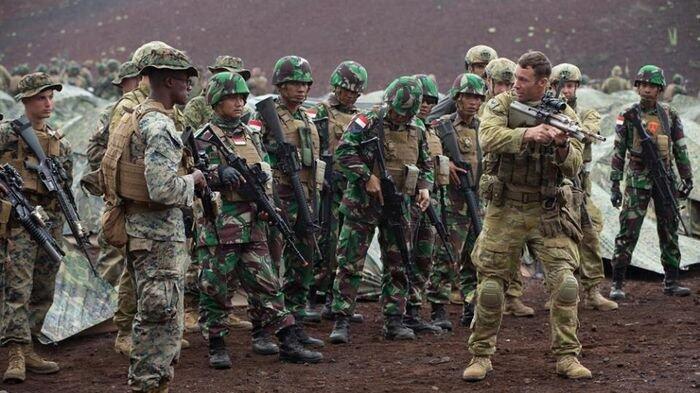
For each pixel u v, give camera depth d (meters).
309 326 9.77
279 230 8.16
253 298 8.16
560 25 44.19
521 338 9.05
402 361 8.12
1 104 18.30
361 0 47.72
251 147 8.15
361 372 7.79
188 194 6.30
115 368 8.24
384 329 9.18
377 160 8.77
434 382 7.37
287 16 46.31
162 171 6.18
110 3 49.44
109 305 9.65
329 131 9.66
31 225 7.33
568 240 7.25
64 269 9.79
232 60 10.12
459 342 8.93
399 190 8.85
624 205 11.24
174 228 6.45
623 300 11.20
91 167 8.79
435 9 46.38
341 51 42.47
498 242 7.20
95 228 12.17
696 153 14.84
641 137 11.10
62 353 8.91
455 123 9.91
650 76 11.11
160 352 6.44
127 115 6.47
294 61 9.16
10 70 41.50
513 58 41.22
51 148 8.29
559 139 6.74
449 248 9.40
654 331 9.15
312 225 8.91
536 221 7.16
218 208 6.86
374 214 8.86
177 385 7.50
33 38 45.28
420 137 8.98
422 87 9.35
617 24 44.16
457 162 9.67
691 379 7.14
